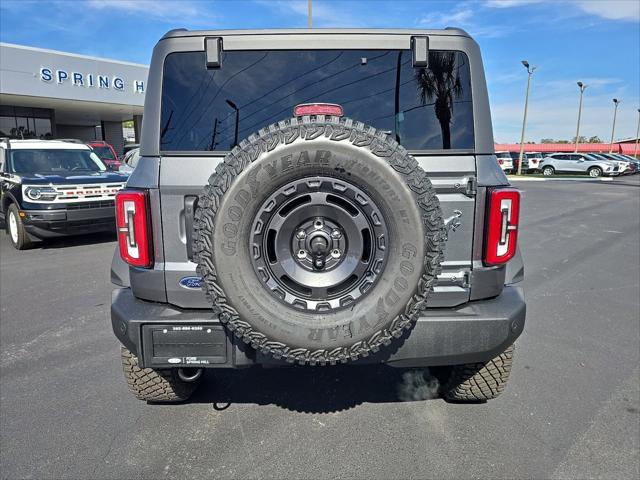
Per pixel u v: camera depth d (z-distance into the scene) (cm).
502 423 293
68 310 509
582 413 304
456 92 249
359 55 251
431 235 210
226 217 206
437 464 255
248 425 293
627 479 243
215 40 245
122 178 899
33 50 2047
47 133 2559
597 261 741
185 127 247
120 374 361
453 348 238
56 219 809
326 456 262
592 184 2538
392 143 210
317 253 215
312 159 205
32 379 353
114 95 2362
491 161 245
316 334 212
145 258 238
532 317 484
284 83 251
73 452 266
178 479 245
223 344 237
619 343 416
